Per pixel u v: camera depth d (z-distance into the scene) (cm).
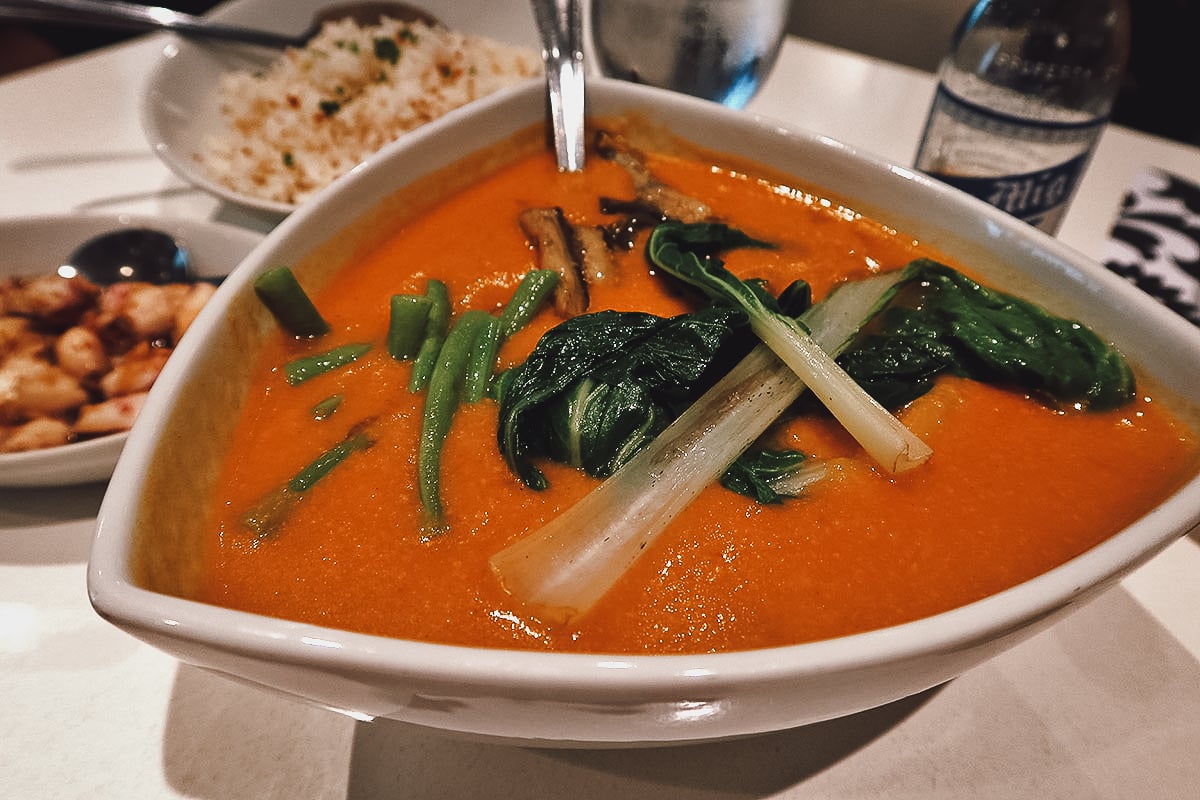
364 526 16
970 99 28
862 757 16
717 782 15
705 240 22
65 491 20
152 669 17
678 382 17
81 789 15
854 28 49
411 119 31
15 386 21
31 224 25
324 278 20
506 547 15
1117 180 32
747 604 14
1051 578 12
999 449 17
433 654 11
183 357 15
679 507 15
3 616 18
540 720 11
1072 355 18
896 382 18
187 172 26
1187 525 13
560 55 24
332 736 16
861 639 11
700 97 30
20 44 49
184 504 15
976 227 20
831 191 23
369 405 18
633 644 14
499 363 19
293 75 33
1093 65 28
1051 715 16
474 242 22
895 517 16
